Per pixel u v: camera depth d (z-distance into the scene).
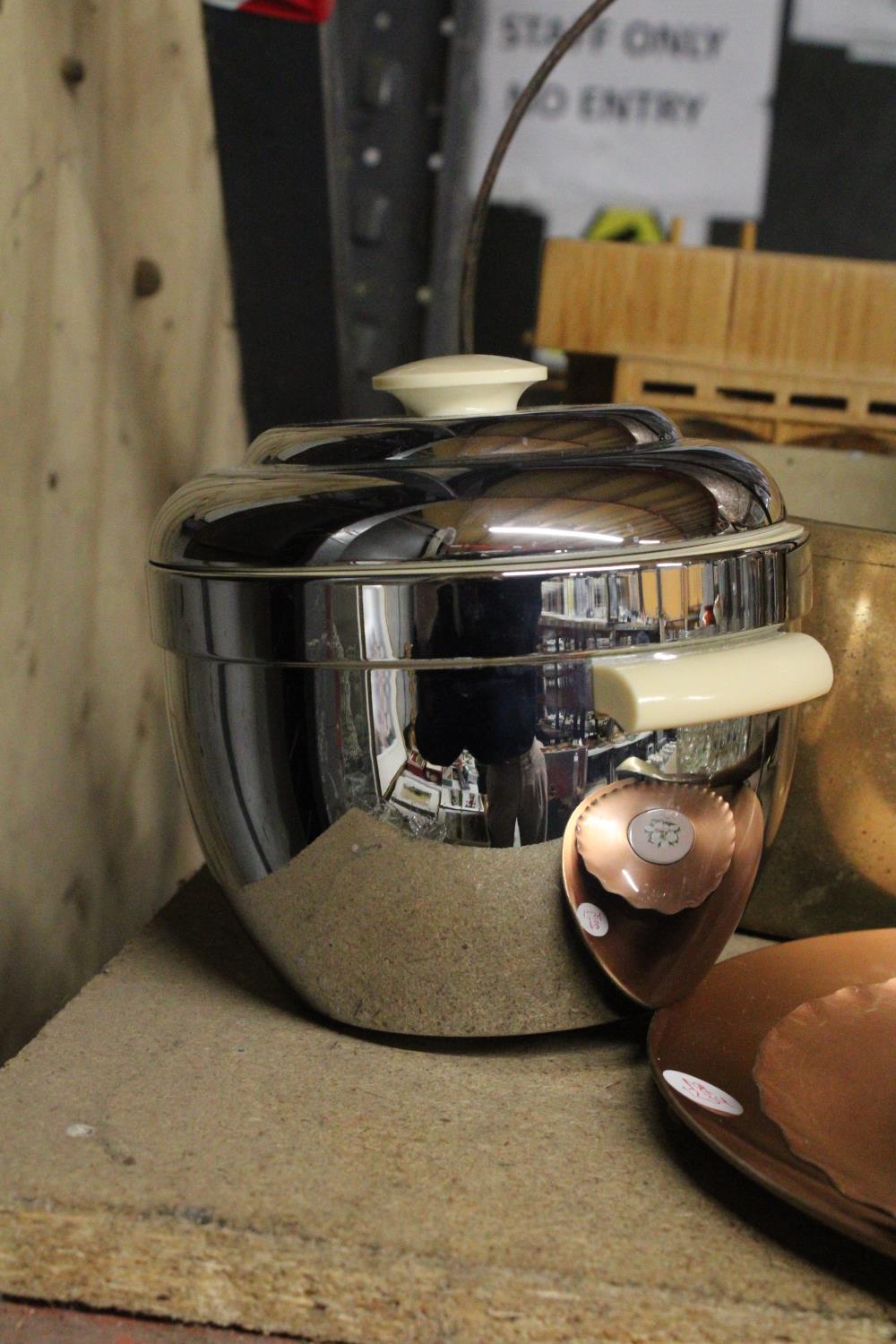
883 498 0.79
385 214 1.32
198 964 0.60
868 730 0.59
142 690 1.01
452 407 0.50
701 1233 0.41
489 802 0.45
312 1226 0.40
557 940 0.48
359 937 0.49
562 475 0.45
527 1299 0.39
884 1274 0.39
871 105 1.36
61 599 0.85
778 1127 0.43
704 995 0.53
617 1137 0.46
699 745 0.47
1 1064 0.76
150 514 1.02
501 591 0.43
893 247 1.40
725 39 1.35
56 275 0.83
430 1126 0.46
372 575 0.44
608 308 1.11
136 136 0.96
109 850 0.95
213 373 1.14
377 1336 0.40
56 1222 0.41
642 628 0.44
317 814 0.47
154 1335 0.41
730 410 1.10
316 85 1.08
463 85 1.31
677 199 1.40
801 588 0.51
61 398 0.84
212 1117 0.47
